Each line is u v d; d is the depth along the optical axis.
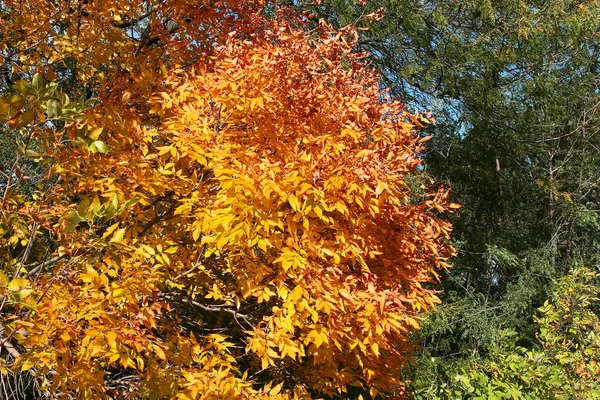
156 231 3.51
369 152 2.77
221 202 2.80
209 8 4.39
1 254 3.61
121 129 3.13
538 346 9.48
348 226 3.05
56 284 2.72
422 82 9.38
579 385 4.84
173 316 4.06
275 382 4.35
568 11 10.31
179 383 2.88
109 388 3.24
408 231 3.51
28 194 4.32
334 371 3.79
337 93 3.13
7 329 2.88
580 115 11.40
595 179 12.06
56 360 2.67
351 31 3.55
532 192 11.84
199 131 2.91
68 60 4.78
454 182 10.52
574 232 11.66
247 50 3.19
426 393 4.78
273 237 2.77
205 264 3.84
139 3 4.37
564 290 6.22
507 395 4.39
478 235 11.04
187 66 4.51
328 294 2.71
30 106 1.91
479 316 9.34
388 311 2.88
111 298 2.61
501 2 9.44
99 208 1.98
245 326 4.45
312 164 2.80
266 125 3.02
